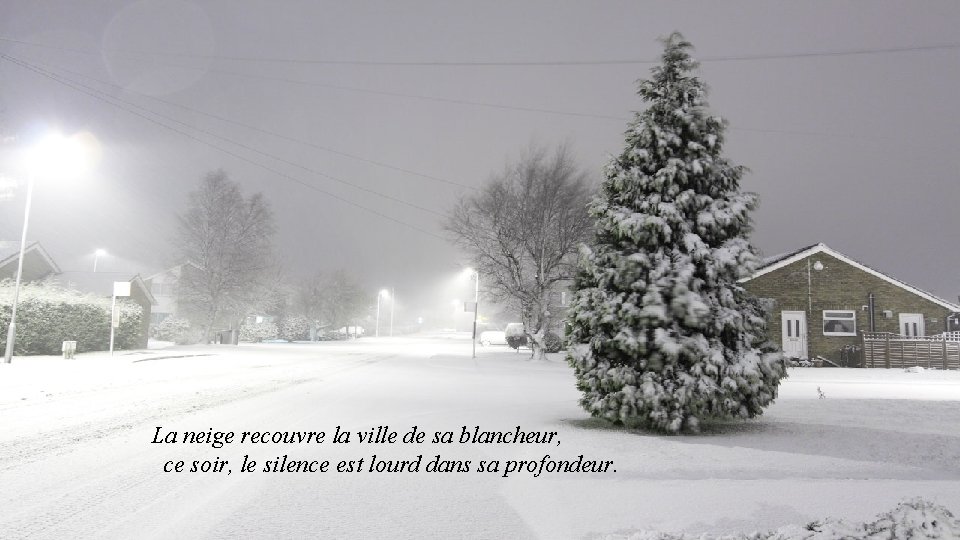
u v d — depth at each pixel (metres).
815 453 8.59
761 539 4.89
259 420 11.06
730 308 10.78
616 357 10.97
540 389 18.91
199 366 23.50
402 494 6.58
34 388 14.62
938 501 6.04
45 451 8.09
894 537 4.45
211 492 6.49
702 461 8.11
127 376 18.34
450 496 6.52
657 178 11.35
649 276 10.85
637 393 10.40
